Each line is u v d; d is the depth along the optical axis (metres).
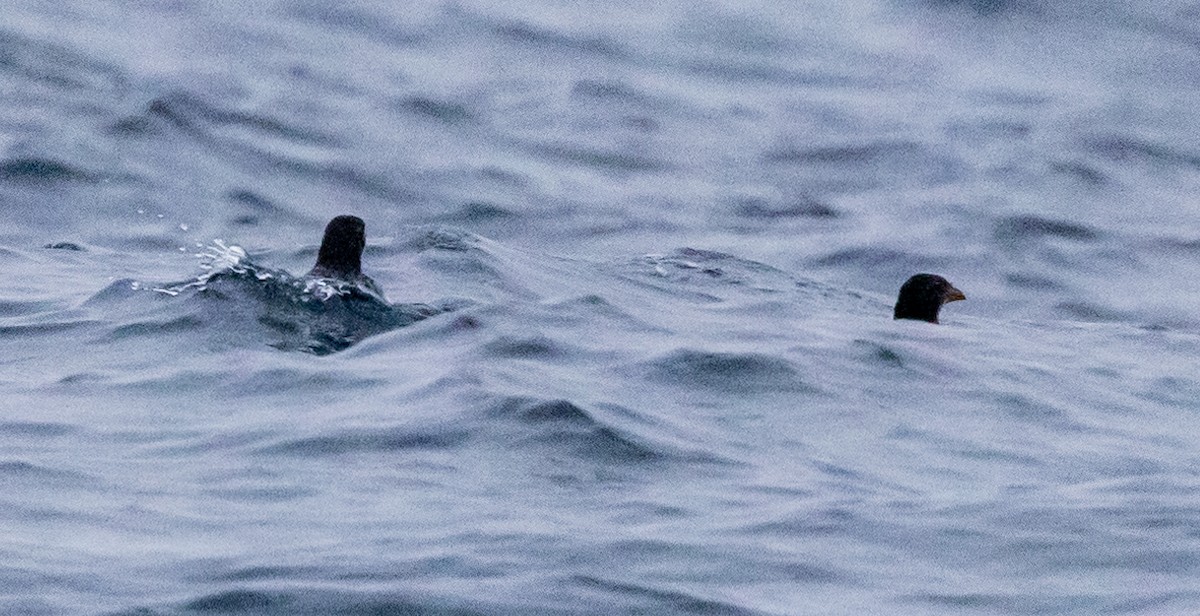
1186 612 14.62
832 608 14.66
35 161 49.91
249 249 37.75
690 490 18.31
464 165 54.59
